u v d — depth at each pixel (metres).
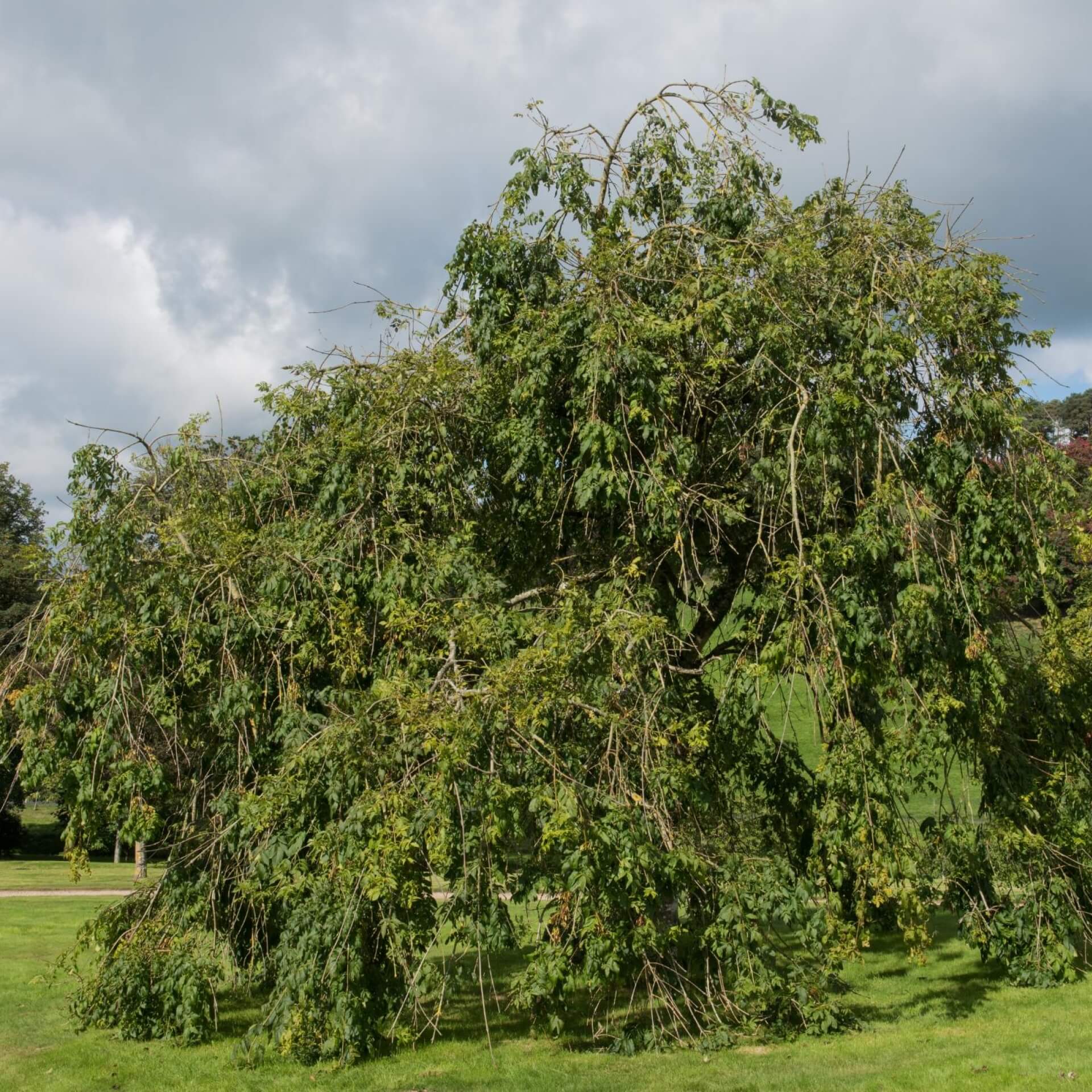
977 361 7.53
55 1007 8.81
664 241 8.58
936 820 8.91
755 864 7.21
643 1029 7.30
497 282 9.16
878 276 7.65
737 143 9.16
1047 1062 6.48
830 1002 7.49
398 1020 7.28
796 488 7.33
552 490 8.45
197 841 7.81
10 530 29.77
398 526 7.80
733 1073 6.48
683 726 7.31
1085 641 9.53
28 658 7.75
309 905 6.52
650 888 6.26
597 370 7.34
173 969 7.29
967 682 7.68
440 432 8.08
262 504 8.57
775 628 7.14
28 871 22.91
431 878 6.79
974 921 8.95
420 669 7.21
